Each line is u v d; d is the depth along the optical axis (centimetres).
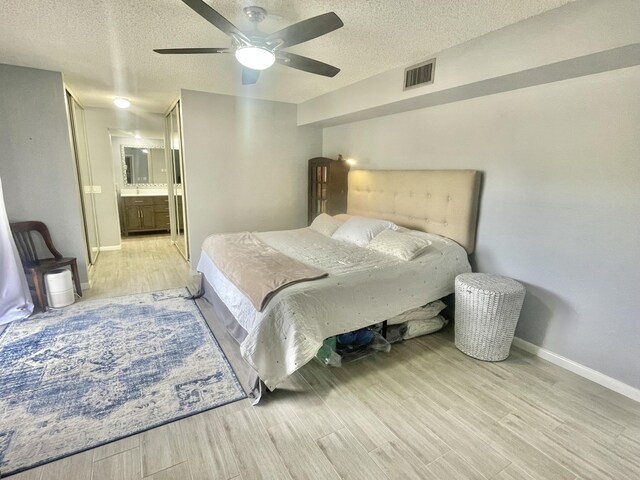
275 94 418
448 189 308
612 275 215
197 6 159
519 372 238
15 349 254
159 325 298
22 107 326
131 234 690
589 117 218
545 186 245
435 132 329
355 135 439
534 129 248
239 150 446
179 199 536
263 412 195
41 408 193
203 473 155
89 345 262
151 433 178
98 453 165
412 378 229
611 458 168
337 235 362
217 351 257
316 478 154
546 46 202
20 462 159
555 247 243
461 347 262
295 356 200
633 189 203
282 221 495
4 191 332
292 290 215
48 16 208
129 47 261
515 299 238
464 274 273
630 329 210
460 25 220
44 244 354
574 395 214
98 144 537
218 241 337
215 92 412
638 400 208
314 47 260
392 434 181
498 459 166
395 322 274
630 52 180
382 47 258
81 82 366
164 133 575
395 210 371
